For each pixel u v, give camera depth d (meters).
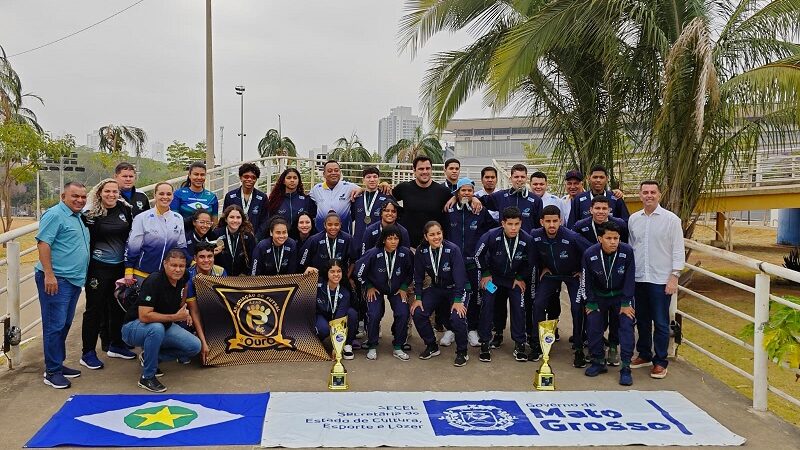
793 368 5.06
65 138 32.09
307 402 5.27
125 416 4.94
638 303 6.38
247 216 7.54
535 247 6.61
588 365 6.47
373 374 6.09
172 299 5.65
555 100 11.23
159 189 6.10
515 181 7.39
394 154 31.89
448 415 5.07
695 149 9.03
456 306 6.39
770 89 7.77
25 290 15.02
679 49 8.05
